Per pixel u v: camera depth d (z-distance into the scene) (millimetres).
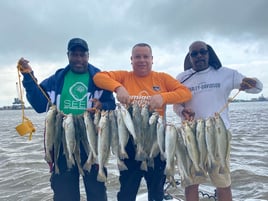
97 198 1674
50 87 1735
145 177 1765
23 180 3811
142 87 1725
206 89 1820
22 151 6152
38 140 8117
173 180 1638
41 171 4230
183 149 1673
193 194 1860
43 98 1728
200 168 1661
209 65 1877
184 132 1654
